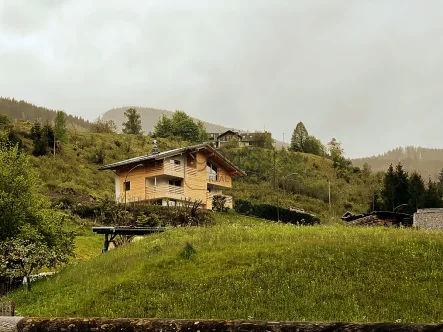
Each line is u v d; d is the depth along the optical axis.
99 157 82.81
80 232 44.72
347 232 28.62
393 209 73.75
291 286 21.55
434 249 24.61
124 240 36.06
